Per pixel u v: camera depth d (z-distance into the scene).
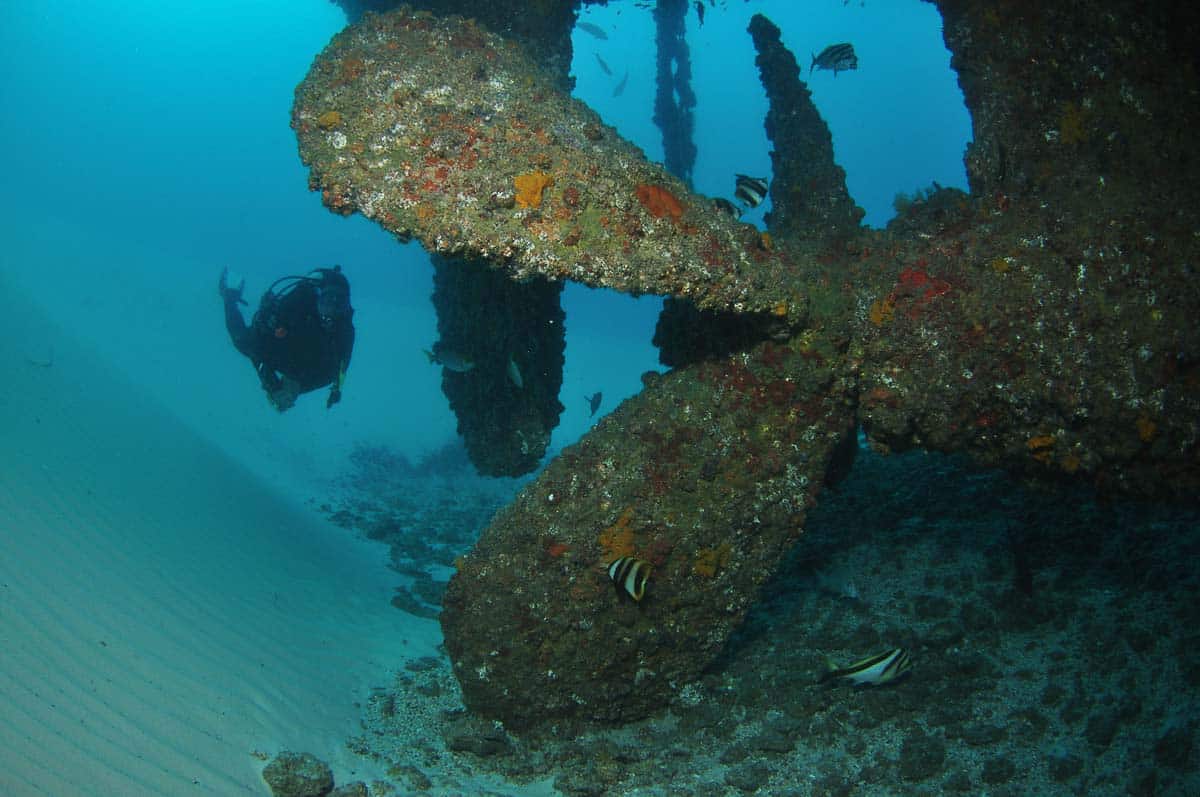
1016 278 3.68
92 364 9.73
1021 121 4.12
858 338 4.06
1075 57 4.02
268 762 3.75
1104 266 3.56
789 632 5.77
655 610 4.37
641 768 4.35
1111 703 4.33
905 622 5.57
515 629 4.40
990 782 3.99
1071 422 3.61
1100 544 5.75
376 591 7.42
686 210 3.78
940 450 4.09
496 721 4.71
